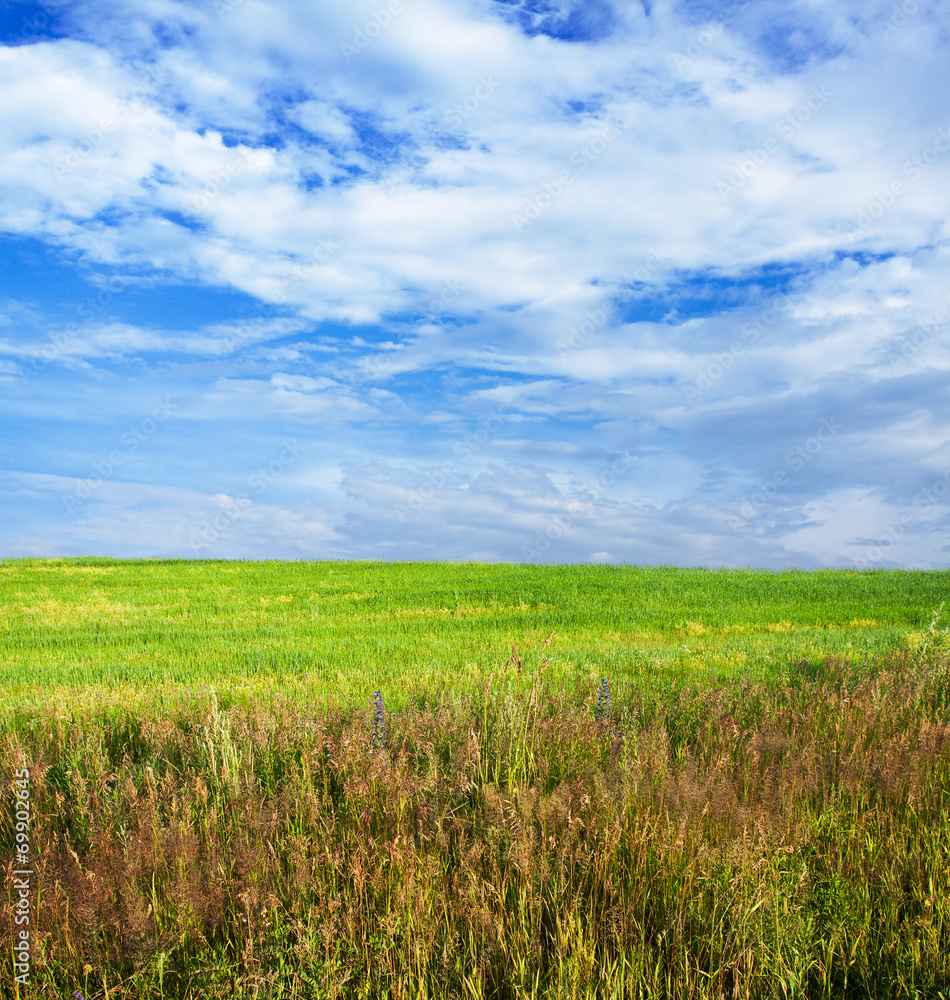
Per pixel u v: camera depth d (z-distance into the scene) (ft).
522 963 10.18
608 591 72.95
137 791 17.13
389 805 14.93
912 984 10.41
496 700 22.49
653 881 12.28
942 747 17.78
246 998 10.22
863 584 76.28
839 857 13.06
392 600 68.03
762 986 10.28
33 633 51.11
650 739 18.15
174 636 48.29
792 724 22.04
